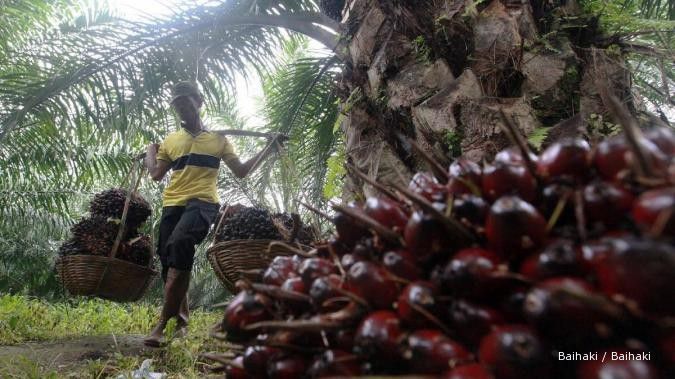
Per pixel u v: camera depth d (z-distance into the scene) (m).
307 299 0.93
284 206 3.74
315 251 1.11
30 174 7.76
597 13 2.10
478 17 1.98
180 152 3.64
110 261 3.65
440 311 0.77
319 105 5.06
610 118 1.81
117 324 4.97
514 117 1.73
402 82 1.98
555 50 1.90
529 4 2.03
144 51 4.59
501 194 0.82
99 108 4.65
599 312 0.62
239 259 3.34
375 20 2.16
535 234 0.73
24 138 6.04
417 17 2.00
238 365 1.01
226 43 4.83
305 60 4.96
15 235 9.73
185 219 3.43
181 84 3.69
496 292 0.74
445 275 0.76
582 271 0.68
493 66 1.91
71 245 3.88
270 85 5.50
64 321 4.81
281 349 0.92
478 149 1.72
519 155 0.89
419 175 1.02
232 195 7.32
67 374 2.75
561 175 0.81
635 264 0.58
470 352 0.75
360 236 1.00
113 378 2.54
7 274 10.12
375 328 0.77
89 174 7.34
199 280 10.82
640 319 0.60
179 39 4.61
